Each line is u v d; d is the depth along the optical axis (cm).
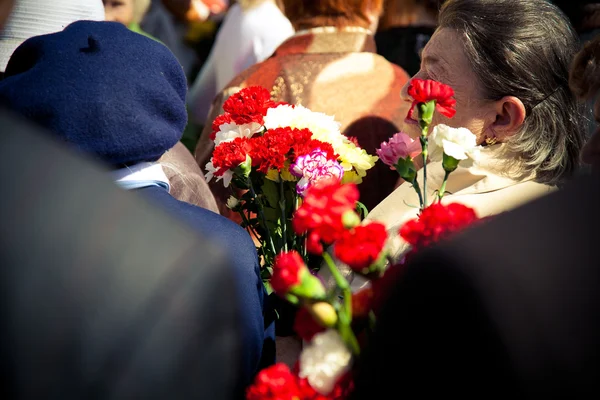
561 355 75
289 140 144
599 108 125
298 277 97
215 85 306
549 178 152
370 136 199
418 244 101
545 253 78
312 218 98
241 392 119
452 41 154
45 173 77
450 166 127
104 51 119
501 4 154
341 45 207
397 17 287
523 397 76
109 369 71
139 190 121
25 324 70
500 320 78
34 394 70
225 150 143
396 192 161
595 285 76
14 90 114
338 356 99
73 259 72
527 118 152
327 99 201
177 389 74
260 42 293
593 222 79
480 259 81
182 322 74
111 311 72
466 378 80
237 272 124
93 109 114
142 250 75
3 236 72
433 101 127
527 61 149
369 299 103
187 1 433
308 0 206
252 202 154
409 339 83
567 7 253
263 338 131
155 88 121
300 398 100
